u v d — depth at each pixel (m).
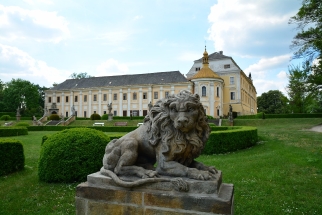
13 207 4.07
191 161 2.89
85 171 5.12
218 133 8.98
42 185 5.06
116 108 49.19
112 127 21.02
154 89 46.53
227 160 7.47
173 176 2.65
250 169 6.20
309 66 16.11
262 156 7.68
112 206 2.69
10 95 52.62
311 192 4.61
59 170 5.11
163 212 2.50
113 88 49.44
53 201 4.29
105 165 2.95
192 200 2.41
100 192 2.75
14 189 4.91
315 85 16.72
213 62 48.84
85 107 52.16
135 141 2.91
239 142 9.50
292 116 26.64
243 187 4.91
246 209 3.96
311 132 13.94
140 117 34.44
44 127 23.42
